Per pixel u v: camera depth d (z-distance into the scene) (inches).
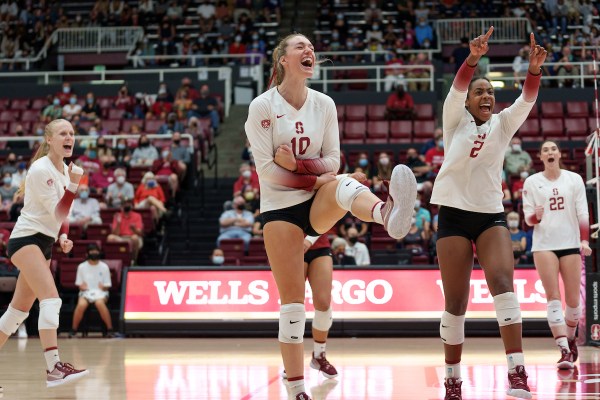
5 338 215.3
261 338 419.8
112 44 937.5
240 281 421.1
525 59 780.6
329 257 247.1
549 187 264.5
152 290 427.2
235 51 885.2
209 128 711.7
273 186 157.1
